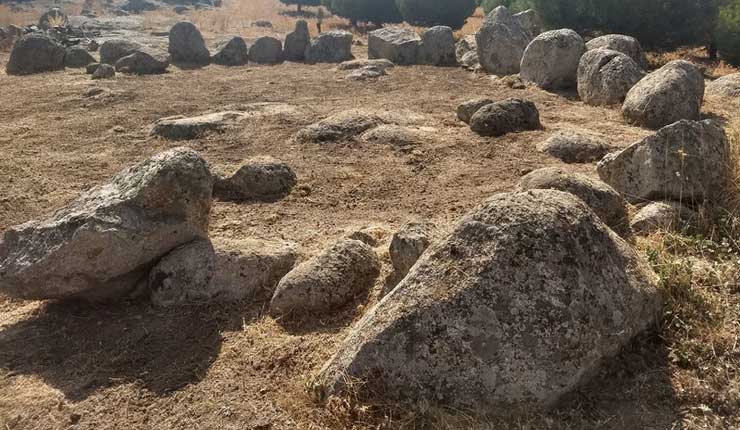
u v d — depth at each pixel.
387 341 2.47
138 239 3.37
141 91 9.81
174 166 3.48
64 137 7.36
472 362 2.38
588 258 2.57
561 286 2.45
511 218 2.56
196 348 3.12
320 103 8.66
